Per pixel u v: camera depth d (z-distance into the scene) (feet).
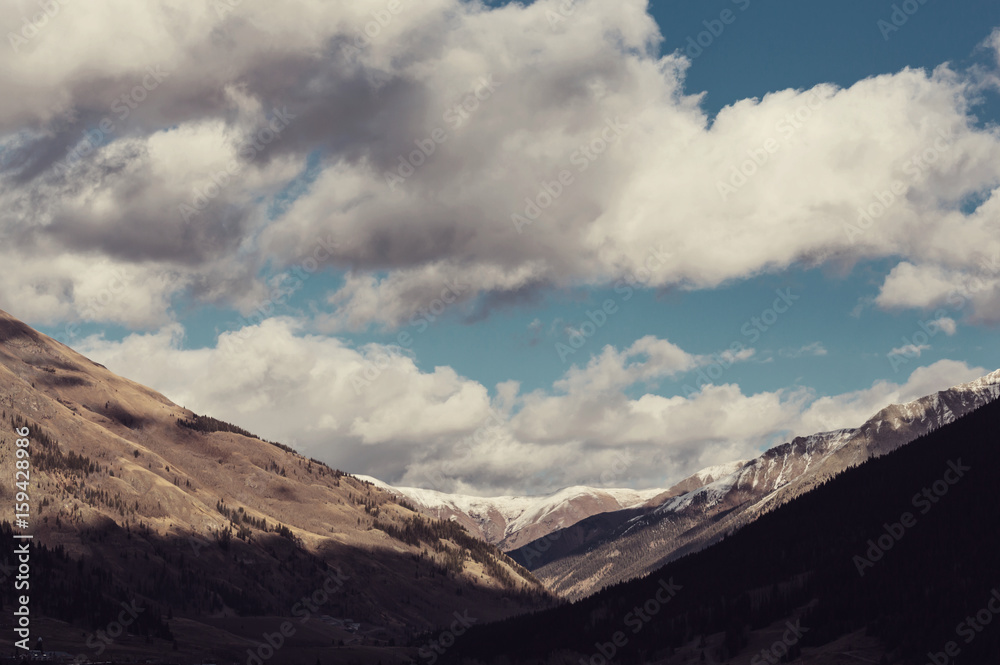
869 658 616.39
